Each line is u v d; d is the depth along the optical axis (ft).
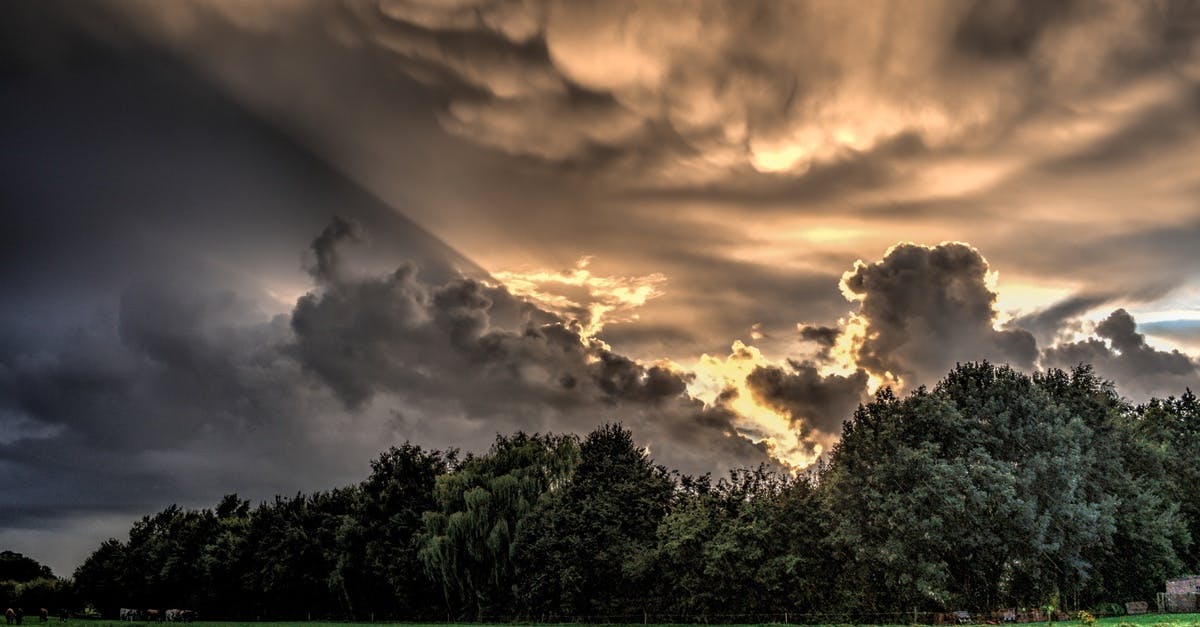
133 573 612.70
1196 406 437.58
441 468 483.10
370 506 465.88
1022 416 315.78
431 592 426.92
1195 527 359.25
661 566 354.74
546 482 414.62
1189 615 245.45
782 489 347.97
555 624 367.04
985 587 301.02
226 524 590.14
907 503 288.92
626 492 387.55
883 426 313.32
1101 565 309.83
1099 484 321.52
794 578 323.37
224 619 533.14
